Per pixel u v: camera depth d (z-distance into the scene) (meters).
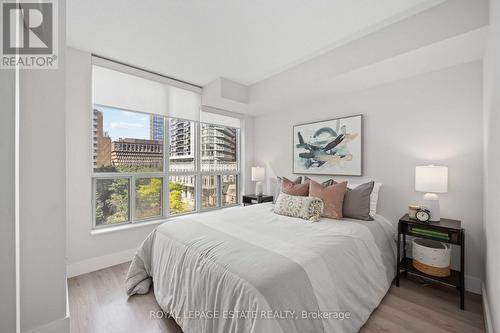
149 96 2.99
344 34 2.15
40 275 1.21
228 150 4.11
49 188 1.24
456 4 1.68
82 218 2.45
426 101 2.31
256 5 1.75
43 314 1.21
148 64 2.76
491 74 1.44
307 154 3.34
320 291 1.25
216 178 3.95
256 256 1.33
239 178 4.27
